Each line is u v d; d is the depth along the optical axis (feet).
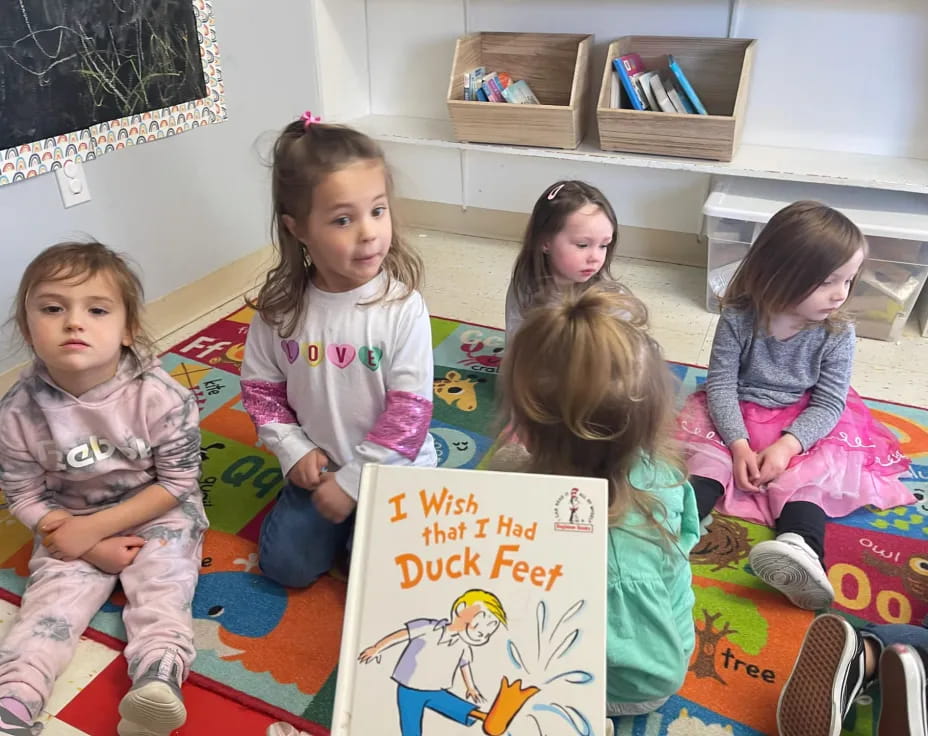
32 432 3.76
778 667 3.53
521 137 7.11
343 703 2.31
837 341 4.49
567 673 2.32
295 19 7.22
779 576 3.73
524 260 5.28
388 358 3.89
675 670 3.06
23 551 4.23
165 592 3.68
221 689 3.42
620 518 2.84
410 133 7.69
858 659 3.12
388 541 2.48
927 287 6.49
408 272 4.08
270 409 4.16
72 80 5.28
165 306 6.49
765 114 6.95
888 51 6.32
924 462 4.88
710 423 4.63
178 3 5.96
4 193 5.05
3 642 3.44
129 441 3.84
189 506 4.15
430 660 2.34
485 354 6.16
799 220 4.21
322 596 3.96
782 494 4.27
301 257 3.94
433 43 7.86
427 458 4.26
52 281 3.46
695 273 7.51
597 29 7.17
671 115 6.45
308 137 3.62
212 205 6.75
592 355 2.59
